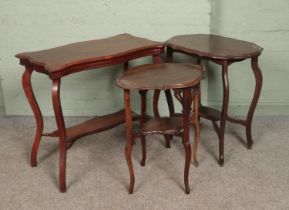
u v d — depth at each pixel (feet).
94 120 11.00
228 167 9.87
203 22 11.69
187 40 10.71
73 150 10.85
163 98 12.49
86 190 9.18
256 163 10.01
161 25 11.81
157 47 10.17
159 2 11.57
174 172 9.75
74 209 8.57
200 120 12.31
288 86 12.44
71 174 9.78
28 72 9.37
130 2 11.62
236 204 8.56
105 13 11.79
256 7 11.76
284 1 11.62
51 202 8.81
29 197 9.00
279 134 11.43
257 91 10.19
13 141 11.48
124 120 10.93
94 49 9.73
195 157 9.86
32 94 9.59
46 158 10.55
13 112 13.06
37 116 9.77
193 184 9.25
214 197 8.80
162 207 8.55
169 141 10.75
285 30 11.89
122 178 9.59
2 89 12.80
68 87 12.56
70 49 9.77
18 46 12.26
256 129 11.75
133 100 12.66
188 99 8.39
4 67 12.51
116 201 8.78
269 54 12.17
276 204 8.52
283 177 9.41
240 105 12.70
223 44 10.25
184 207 8.52
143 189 9.15
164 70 9.12
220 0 11.80
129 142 8.71
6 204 8.78
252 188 9.05
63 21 11.94
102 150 10.85
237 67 12.28
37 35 12.13
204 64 12.14
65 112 12.87
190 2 11.51
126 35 11.07
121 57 9.56
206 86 12.38
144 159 9.95
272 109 12.68
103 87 12.55
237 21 11.96
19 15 11.93
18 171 10.00
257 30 11.98
